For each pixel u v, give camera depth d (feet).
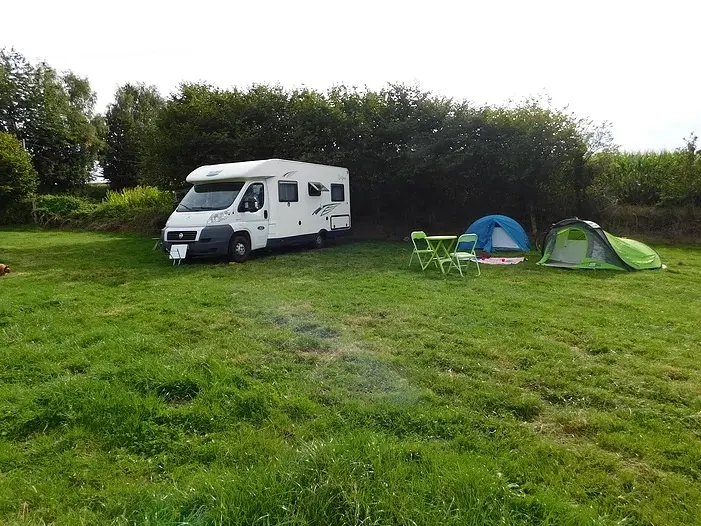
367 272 33.04
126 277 30.94
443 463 9.68
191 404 12.50
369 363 15.61
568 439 11.32
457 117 53.42
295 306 22.91
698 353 16.96
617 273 33.68
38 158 99.55
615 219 56.90
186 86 61.16
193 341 17.79
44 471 9.75
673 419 12.17
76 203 77.77
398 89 57.16
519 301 24.43
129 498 8.87
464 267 35.40
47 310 22.12
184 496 8.65
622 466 10.14
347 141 56.13
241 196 37.99
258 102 57.82
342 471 8.81
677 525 8.34
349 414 12.07
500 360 16.14
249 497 8.32
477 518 8.07
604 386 14.12
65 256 41.83
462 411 12.33
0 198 76.54
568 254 37.32
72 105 115.65
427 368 15.30
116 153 125.90
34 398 12.51
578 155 53.57
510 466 9.90
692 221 55.52
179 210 38.27
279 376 14.42
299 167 43.52
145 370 14.12
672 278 31.94
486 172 54.49
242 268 34.53
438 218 60.64
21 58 99.55
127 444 10.82
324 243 48.91
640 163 61.98
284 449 10.43
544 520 8.09
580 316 21.71
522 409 12.62
